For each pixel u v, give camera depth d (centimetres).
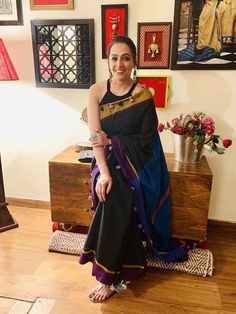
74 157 190
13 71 189
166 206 164
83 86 206
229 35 178
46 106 219
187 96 195
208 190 166
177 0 178
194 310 144
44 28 200
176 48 186
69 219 191
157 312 143
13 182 243
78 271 170
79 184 182
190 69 189
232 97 190
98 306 146
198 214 171
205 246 184
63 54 203
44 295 151
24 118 225
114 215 141
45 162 232
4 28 207
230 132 196
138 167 147
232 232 213
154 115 150
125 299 150
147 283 162
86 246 148
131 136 146
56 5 195
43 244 194
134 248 149
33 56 207
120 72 141
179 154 181
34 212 236
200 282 163
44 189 239
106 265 141
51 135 225
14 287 156
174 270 172
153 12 185
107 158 147
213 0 174
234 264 179
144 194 150
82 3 192
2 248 189
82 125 217
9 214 211
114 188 143
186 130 173
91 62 199
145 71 196
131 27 190
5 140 233
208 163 198
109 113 146
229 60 182
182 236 177
